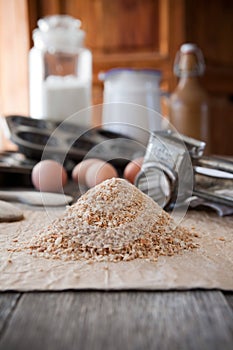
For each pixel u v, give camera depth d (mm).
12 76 996
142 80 784
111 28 999
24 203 495
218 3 1002
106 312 232
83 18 1001
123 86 785
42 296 251
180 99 764
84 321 223
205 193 440
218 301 245
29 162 623
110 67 1010
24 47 967
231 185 427
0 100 1019
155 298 249
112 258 307
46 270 286
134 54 996
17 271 285
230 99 1062
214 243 349
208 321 223
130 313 231
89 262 301
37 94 775
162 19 969
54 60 785
